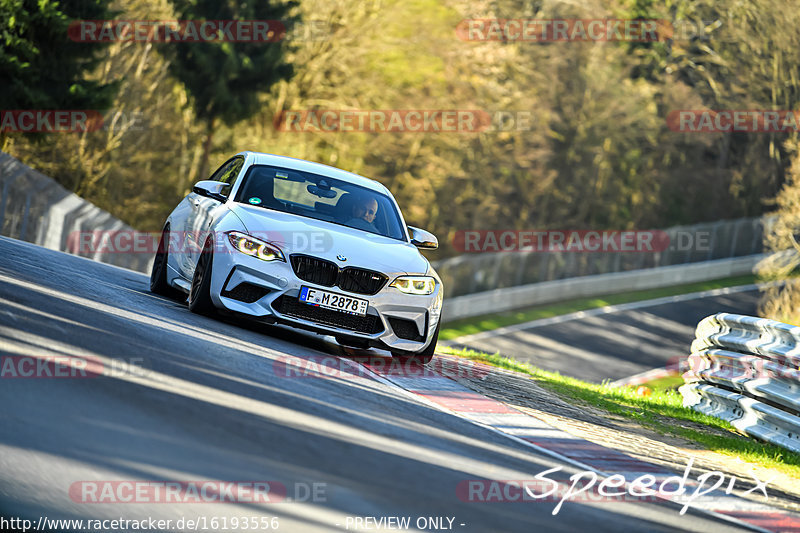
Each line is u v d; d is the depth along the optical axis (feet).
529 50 582.35
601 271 552.82
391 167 531.91
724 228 633.20
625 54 650.43
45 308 68.39
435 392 78.95
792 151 443.32
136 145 406.82
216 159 457.68
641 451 75.15
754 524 56.65
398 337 88.12
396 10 501.56
